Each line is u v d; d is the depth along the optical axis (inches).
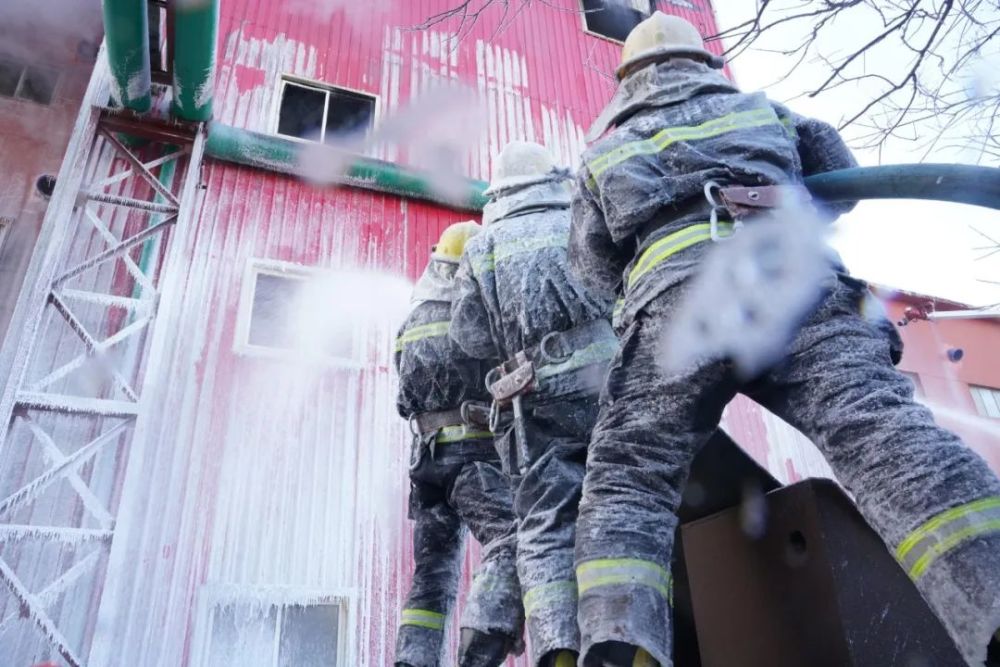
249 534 231.3
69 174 244.7
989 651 38.7
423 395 92.8
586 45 429.4
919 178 51.8
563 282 73.5
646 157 57.9
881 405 45.0
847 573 57.3
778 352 49.4
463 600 243.4
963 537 38.1
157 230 249.4
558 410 69.2
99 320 247.1
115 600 204.5
